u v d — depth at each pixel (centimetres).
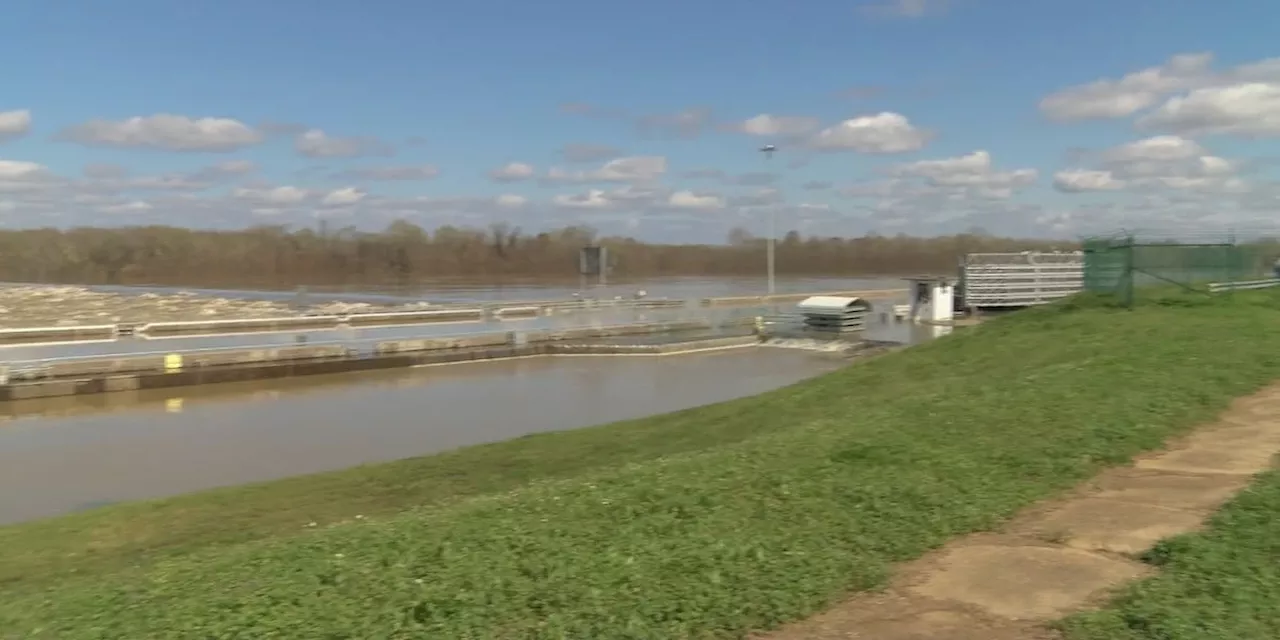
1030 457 798
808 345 4316
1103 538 603
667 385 3133
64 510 1565
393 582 545
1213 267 2311
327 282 12106
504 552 589
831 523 638
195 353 3238
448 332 4484
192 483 1750
